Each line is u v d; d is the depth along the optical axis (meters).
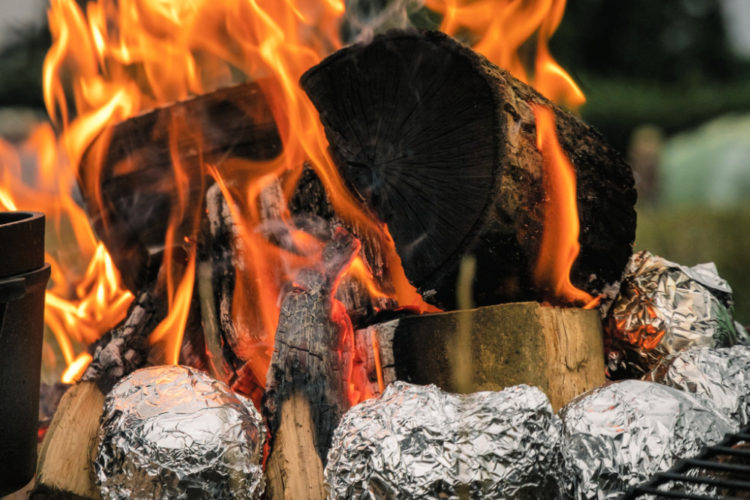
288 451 1.66
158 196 2.32
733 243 5.73
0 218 1.69
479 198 1.62
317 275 1.84
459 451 1.37
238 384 1.98
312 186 1.97
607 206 1.82
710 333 1.95
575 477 1.47
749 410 1.67
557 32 13.12
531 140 1.65
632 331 1.97
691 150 10.29
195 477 1.44
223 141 2.18
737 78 15.16
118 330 2.09
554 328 1.66
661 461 1.45
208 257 2.05
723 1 14.64
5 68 9.08
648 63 14.28
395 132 1.72
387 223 1.76
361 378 1.79
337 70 1.77
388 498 1.37
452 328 1.65
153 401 1.53
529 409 1.41
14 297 1.51
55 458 1.77
